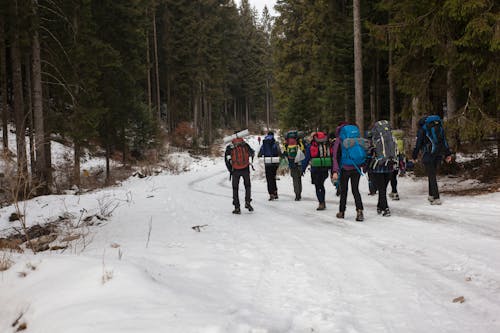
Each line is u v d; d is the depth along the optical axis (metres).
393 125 17.22
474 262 3.92
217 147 43.06
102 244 5.70
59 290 3.26
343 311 2.96
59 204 10.83
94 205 10.72
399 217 6.52
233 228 6.59
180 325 2.50
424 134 7.31
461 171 10.84
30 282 3.55
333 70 20.20
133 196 12.74
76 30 15.62
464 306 2.95
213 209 9.08
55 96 18.11
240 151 8.19
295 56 25.92
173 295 3.12
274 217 7.53
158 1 36.16
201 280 3.77
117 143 23.17
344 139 6.71
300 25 24.67
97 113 15.88
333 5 19.94
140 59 23.20
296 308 3.04
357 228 5.98
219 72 40.56
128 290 3.15
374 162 6.77
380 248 4.73
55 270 3.71
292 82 25.59
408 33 9.27
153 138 30.70
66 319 2.71
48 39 15.73
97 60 17.00
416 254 4.38
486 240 4.70
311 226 6.41
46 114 16.03
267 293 3.41
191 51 37.09
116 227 7.41
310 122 24.97
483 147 11.53
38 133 13.21
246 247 5.13
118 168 25.02
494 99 8.37
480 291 3.21
